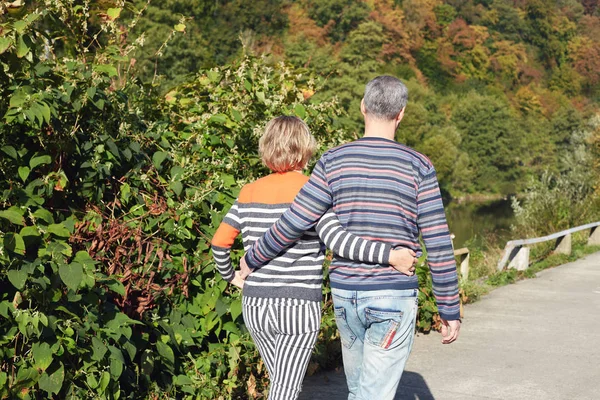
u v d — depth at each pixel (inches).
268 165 142.1
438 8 5034.5
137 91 218.7
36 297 140.5
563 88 5157.5
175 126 215.2
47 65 168.1
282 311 135.9
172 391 171.3
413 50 4749.0
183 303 178.5
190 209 179.3
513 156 4082.2
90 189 165.8
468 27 4990.2
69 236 149.2
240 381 185.0
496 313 322.0
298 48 2797.7
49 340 141.8
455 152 3681.1
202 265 178.4
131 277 163.6
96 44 203.9
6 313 136.0
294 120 142.4
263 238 135.0
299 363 137.1
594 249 573.9
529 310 329.7
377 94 133.0
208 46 2536.9
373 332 130.3
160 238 173.3
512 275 422.9
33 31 161.2
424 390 211.3
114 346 153.3
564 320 308.5
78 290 150.9
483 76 4899.1
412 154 131.3
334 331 228.4
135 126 185.5
